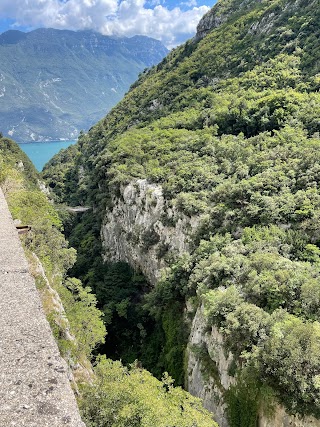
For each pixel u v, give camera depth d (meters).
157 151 60.41
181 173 47.84
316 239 28.64
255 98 56.19
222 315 24.03
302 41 62.00
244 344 21.61
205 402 25.44
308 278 23.11
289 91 53.53
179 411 18.31
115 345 45.94
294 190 34.16
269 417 19.50
